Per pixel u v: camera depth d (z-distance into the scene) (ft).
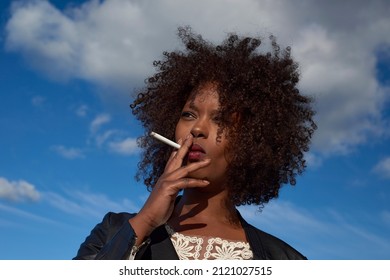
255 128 8.99
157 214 7.54
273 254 8.61
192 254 8.00
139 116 10.73
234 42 10.39
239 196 8.91
